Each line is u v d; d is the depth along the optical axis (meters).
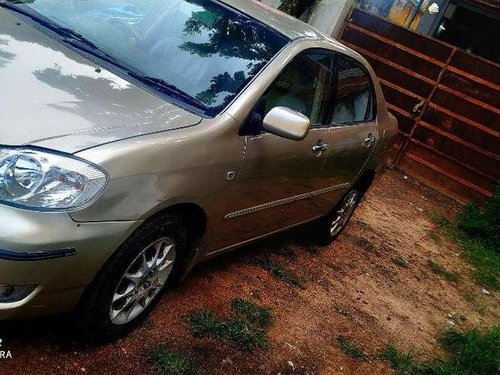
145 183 2.63
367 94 4.97
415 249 6.79
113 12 3.58
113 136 2.60
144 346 3.06
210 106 3.17
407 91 10.00
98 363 2.82
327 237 5.45
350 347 3.99
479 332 4.86
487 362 4.38
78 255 2.42
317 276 4.89
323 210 4.99
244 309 3.79
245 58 3.51
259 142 3.35
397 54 10.00
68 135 2.49
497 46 12.05
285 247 5.11
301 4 9.50
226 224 3.44
